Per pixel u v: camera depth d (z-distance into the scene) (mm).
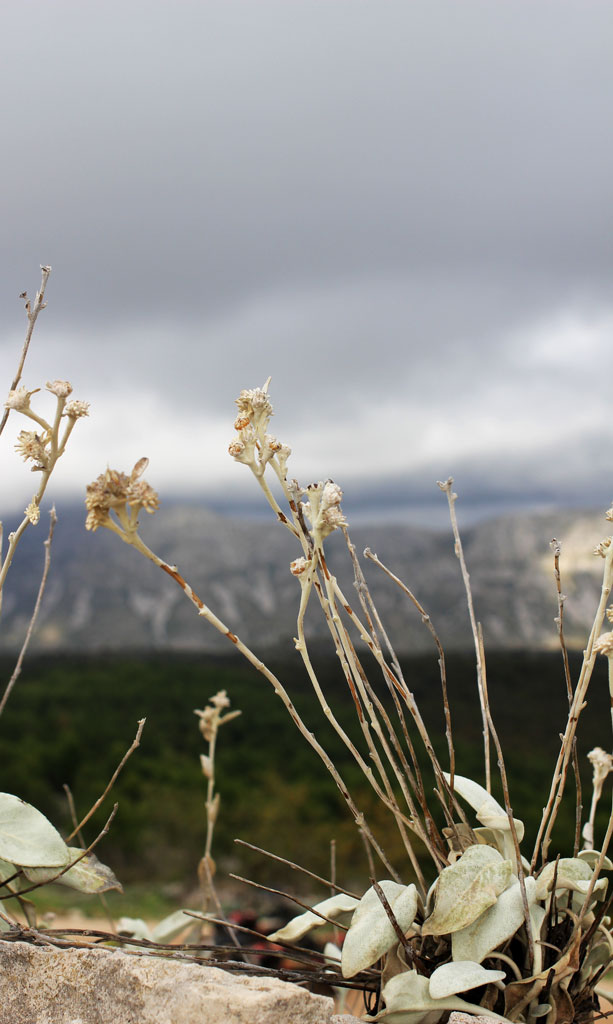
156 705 26172
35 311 1388
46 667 34562
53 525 1484
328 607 1295
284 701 1228
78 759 19109
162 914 10867
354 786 16562
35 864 1242
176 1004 1010
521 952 1334
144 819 15055
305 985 1496
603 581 1257
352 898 1467
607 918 1292
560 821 10773
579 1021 1285
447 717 1398
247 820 15125
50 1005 1146
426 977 1216
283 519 1283
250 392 1242
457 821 1611
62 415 1304
